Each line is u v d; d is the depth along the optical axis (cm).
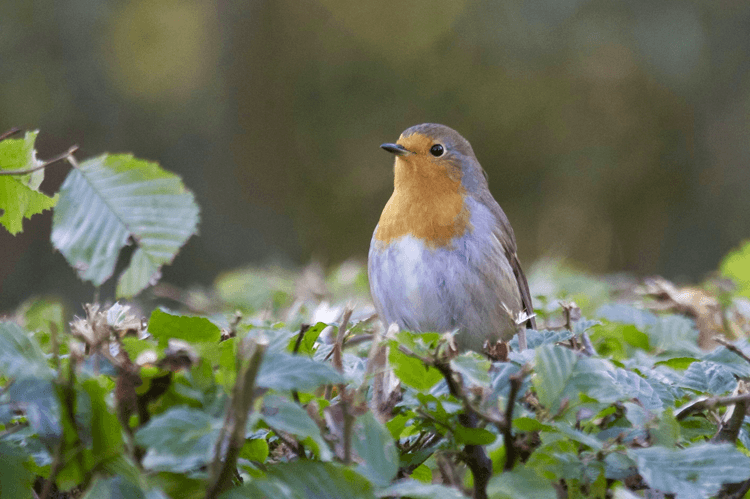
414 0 2967
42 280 2245
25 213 391
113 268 314
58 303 583
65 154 335
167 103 2688
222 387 291
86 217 321
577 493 304
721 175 2758
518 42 2752
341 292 937
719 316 663
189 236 317
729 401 340
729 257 854
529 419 300
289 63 2992
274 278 953
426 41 2975
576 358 319
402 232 758
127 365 302
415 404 325
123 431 278
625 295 918
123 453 268
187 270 2572
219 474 261
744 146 2712
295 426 267
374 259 776
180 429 253
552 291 850
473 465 318
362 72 3009
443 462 318
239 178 2794
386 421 344
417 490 273
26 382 271
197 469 285
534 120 2916
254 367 254
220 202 2731
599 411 325
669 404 369
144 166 328
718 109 2728
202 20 2794
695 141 2798
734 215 2731
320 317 523
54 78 2470
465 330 756
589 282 878
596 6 2667
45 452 305
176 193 325
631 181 2902
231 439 256
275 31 2980
